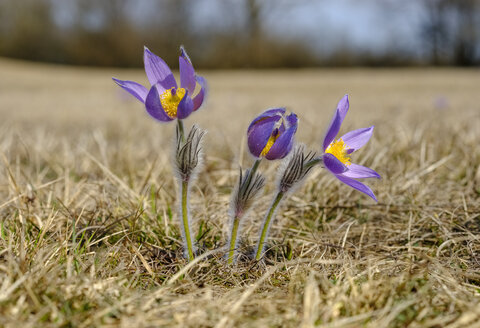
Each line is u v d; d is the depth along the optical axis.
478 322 0.33
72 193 0.55
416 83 3.41
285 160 0.40
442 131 0.82
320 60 7.08
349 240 0.48
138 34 6.88
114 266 0.41
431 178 0.59
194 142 0.39
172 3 6.75
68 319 0.33
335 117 0.37
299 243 0.48
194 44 7.02
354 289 0.36
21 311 0.33
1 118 1.32
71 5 6.85
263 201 0.55
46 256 0.38
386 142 0.70
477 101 1.72
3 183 0.57
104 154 0.65
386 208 0.53
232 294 0.38
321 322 0.34
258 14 6.86
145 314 0.34
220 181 0.62
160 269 0.42
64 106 1.73
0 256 0.39
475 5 6.60
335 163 0.38
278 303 0.36
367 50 7.05
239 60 7.00
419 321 0.34
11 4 6.73
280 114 0.37
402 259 0.43
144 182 0.56
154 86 0.36
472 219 0.50
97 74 5.21
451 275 0.40
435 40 7.02
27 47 6.90
